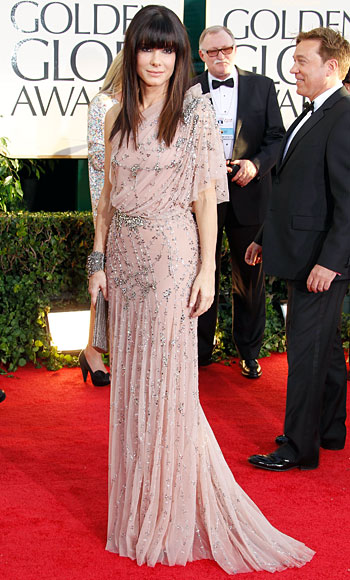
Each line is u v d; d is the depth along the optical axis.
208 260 2.56
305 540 2.74
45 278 4.93
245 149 4.50
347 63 3.26
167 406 2.54
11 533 2.76
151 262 2.51
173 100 2.40
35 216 4.87
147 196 2.47
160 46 2.33
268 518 2.90
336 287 3.28
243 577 2.51
